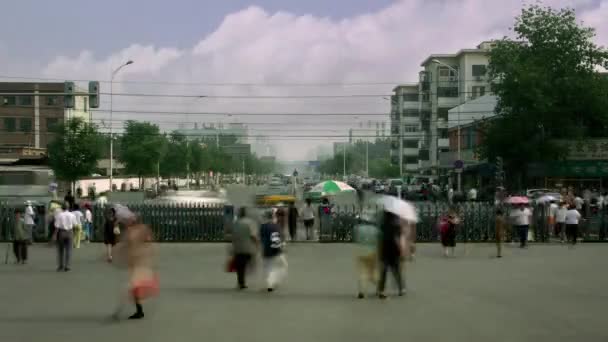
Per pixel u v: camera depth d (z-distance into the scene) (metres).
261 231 15.02
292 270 18.80
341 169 167.62
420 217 28.16
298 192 73.25
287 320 11.40
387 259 13.86
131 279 11.66
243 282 15.18
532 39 48.62
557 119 48.47
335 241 27.78
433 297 13.88
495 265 20.03
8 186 40.91
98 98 26.23
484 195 54.47
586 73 48.53
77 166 53.59
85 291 15.02
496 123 50.91
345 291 14.82
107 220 21.42
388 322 11.18
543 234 28.22
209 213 28.62
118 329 10.76
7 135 82.00
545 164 52.62
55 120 82.50
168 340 9.91
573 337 10.02
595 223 28.75
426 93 99.00
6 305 13.15
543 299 13.59
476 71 95.19
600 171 51.81
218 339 9.92
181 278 17.17
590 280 16.55
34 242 28.20
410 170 118.12
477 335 10.15
